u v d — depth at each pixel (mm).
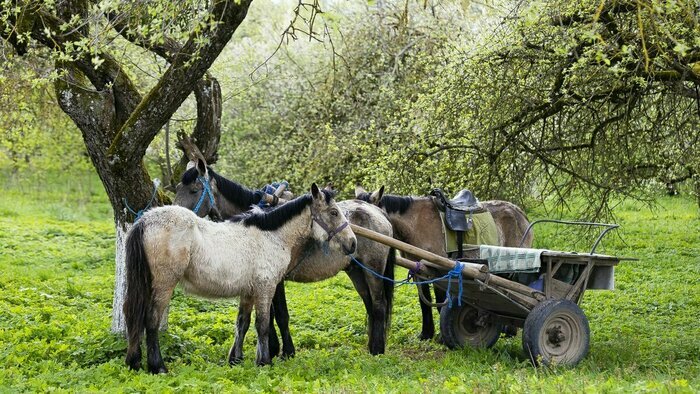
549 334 9375
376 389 7586
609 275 9984
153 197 10680
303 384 8070
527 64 13859
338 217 9727
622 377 8422
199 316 12883
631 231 25141
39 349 9578
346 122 22906
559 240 21016
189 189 10219
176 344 10211
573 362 9430
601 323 13031
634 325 12719
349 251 9695
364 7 23188
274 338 10383
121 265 10766
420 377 8406
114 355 9719
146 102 9812
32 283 15383
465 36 18906
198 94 11438
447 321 10742
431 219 11352
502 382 7324
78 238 23750
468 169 15141
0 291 14117
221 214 10484
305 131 23641
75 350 9750
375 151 19172
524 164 14844
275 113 25375
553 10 12234
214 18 9266
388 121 20578
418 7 21438
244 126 25531
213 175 10477
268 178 24828
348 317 13352
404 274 19312
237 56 26484
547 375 8539
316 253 10336
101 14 8555
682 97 13234
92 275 17734
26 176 36969
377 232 10430
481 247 10078
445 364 9391
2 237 22641
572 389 6855
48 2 9711
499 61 13953
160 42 8836
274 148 24672
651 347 10727
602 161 14281
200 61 9508
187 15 10031
